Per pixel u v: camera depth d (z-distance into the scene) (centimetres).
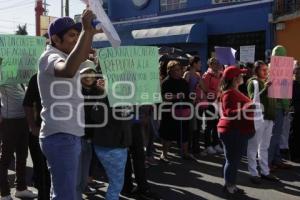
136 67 499
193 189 634
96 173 720
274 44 1466
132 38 1861
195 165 783
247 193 613
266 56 1426
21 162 575
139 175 578
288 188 641
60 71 290
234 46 1593
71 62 282
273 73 647
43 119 326
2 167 547
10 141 546
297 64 816
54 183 327
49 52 319
